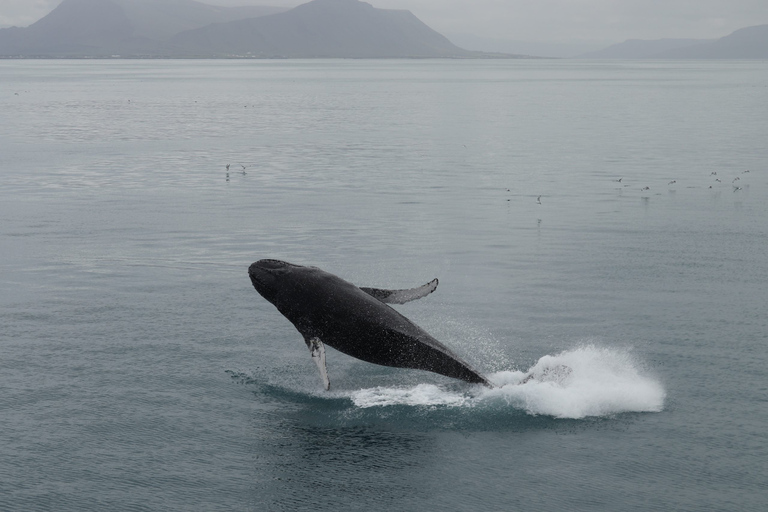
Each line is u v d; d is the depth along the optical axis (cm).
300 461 1455
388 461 1455
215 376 1844
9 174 5238
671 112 10969
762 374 1808
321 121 9750
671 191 4462
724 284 2558
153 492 1345
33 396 1720
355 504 1316
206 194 4494
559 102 13762
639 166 5553
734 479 1362
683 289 2509
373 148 6762
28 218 3778
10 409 1655
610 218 3731
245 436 1552
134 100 14188
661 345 2008
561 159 5984
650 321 2198
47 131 8244
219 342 2067
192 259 2984
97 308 2361
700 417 1599
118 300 2444
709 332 2097
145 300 2441
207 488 1362
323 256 3042
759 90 17912
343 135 7950
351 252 3109
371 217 3809
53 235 3400
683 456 1445
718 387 1741
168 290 2555
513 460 1449
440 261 2952
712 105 12544
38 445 1501
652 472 1393
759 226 3469
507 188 4662
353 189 4662
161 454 1477
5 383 1791
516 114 10869
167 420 1616
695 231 3391
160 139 7531
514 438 1534
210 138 7638
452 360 1719
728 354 1934
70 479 1382
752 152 6281
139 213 3916
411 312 2322
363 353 1775
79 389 1762
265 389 1773
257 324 2209
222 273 2775
